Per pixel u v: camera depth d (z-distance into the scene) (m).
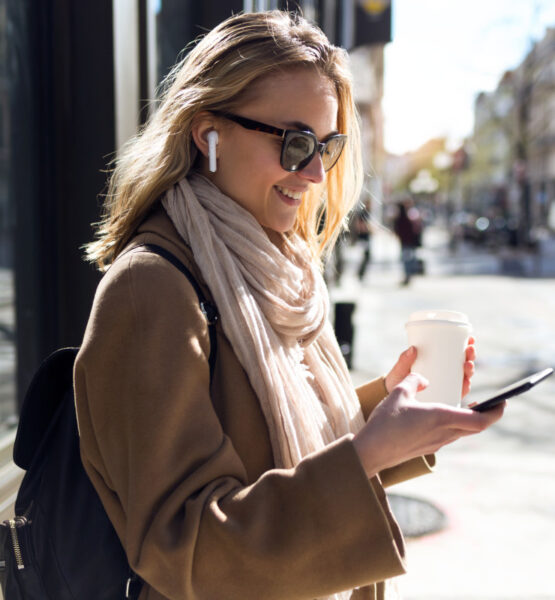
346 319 7.18
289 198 1.34
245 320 1.24
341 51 1.34
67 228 2.81
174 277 1.17
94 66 2.74
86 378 1.13
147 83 3.04
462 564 3.51
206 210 1.31
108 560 1.24
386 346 9.45
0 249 2.86
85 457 1.20
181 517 1.08
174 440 1.10
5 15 2.76
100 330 1.13
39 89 2.76
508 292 15.54
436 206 86.44
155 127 1.34
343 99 1.40
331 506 1.06
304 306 1.34
